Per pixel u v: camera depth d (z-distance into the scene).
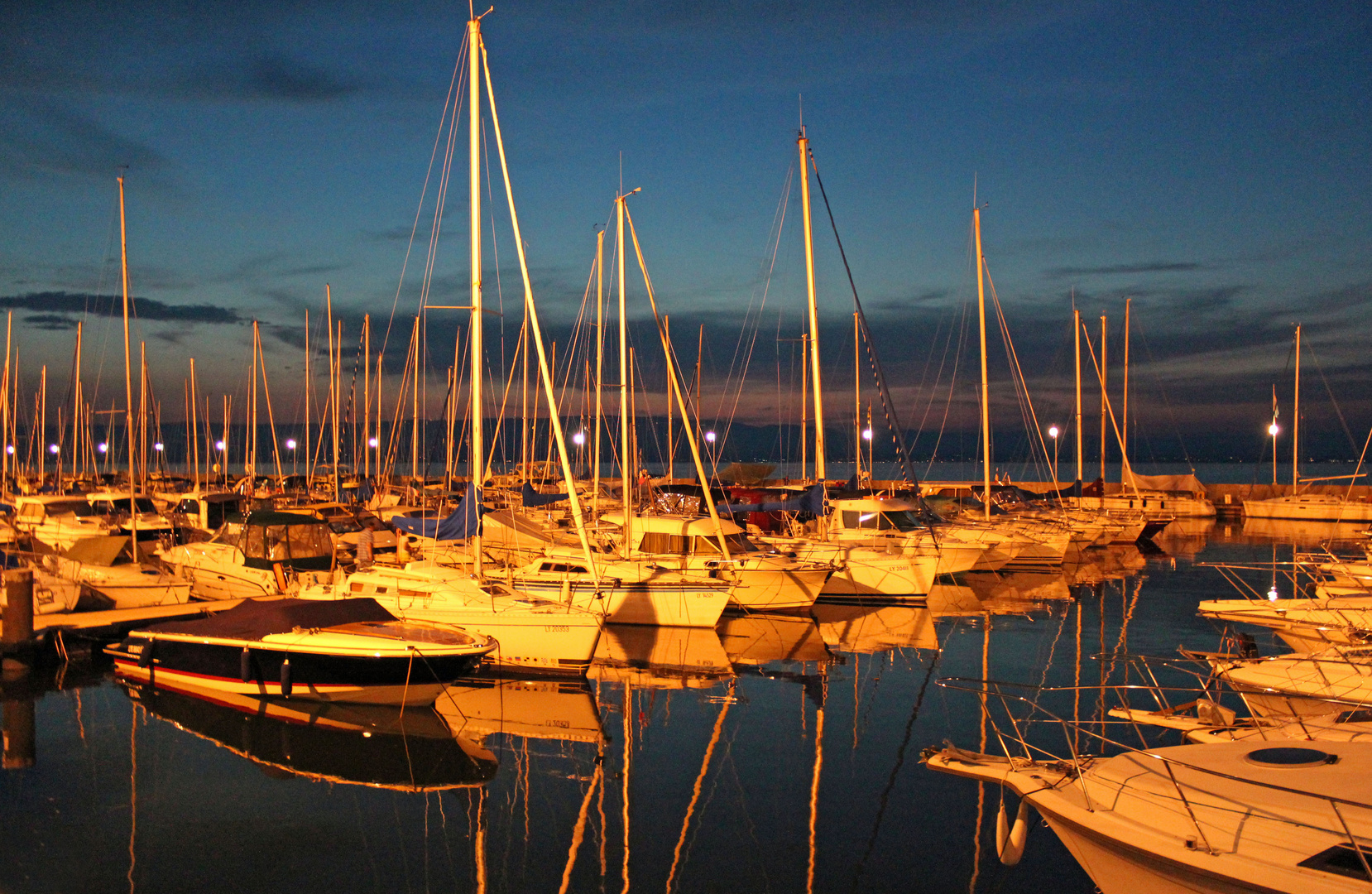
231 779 12.63
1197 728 10.40
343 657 15.07
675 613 21.41
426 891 9.48
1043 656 19.61
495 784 12.41
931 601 27.00
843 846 10.36
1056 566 33.09
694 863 10.02
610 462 56.81
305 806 11.70
